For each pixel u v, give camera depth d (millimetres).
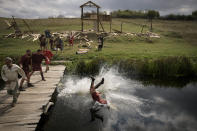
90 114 5453
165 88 8211
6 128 4359
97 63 11094
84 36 26328
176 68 10547
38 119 4812
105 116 5293
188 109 5770
